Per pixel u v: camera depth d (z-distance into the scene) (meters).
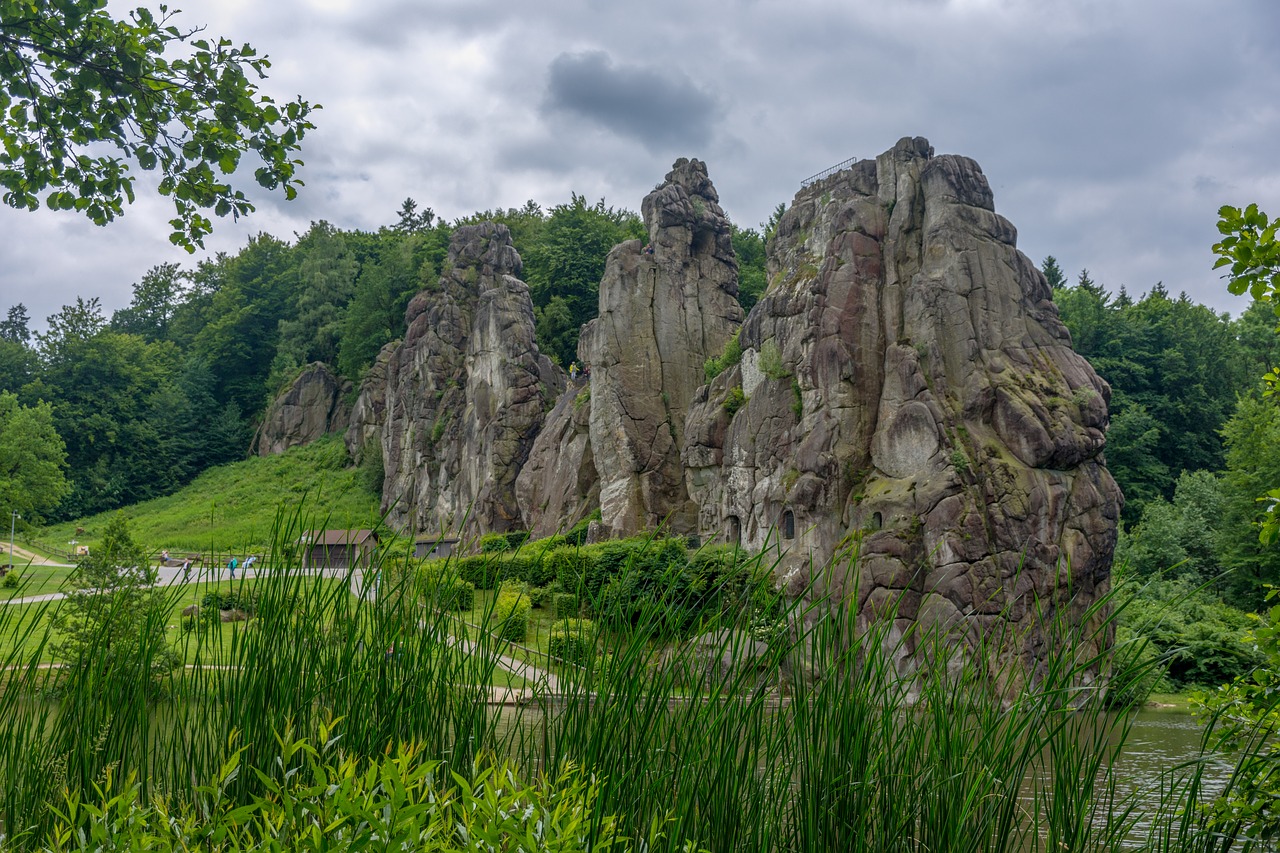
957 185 48.25
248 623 6.96
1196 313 96.31
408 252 109.62
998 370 44.88
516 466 72.75
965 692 7.31
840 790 6.86
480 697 6.91
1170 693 34.41
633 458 60.41
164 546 73.00
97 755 6.51
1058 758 7.06
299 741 4.20
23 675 7.11
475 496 74.12
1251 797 7.44
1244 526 58.66
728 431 54.69
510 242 87.75
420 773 3.79
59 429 106.38
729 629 7.08
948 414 44.09
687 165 69.56
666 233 65.44
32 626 7.34
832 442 46.44
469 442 76.50
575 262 88.50
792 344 50.81
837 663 7.14
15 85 8.98
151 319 149.62
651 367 62.59
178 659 7.27
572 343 85.31
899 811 7.01
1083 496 42.53
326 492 91.94
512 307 77.50
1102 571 42.25
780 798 7.05
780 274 55.91
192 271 150.88
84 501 102.62
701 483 56.81
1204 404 87.56
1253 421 60.88
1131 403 84.12
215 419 116.12
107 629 7.21
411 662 6.79
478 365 77.75
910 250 49.00
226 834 4.06
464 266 86.38
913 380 45.12
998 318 46.31
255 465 106.81
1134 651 7.18
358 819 3.74
